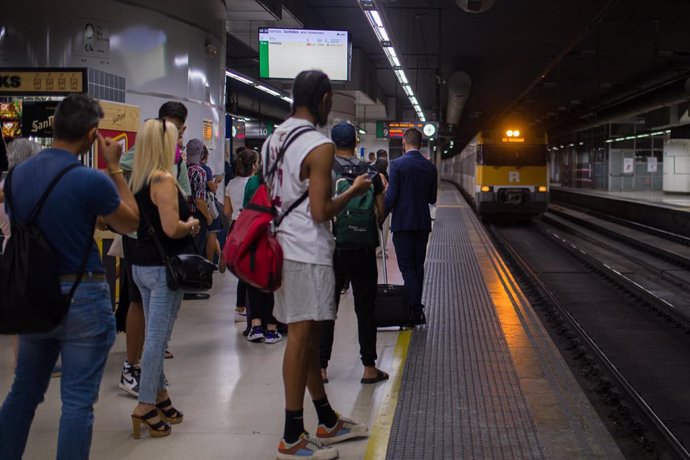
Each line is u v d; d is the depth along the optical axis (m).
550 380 5.62
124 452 4.12
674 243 19.56
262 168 4.11
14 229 3.17
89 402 3.29
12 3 9.45
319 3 21.19
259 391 5.29
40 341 3.33
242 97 25.95
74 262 3.20
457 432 4.49
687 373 7.43
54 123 3.29
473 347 6.61
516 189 23.73
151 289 4.44
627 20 22.69
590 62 30.58
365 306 5.54
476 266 12.12
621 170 44.59
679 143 39.06
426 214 7.29
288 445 3.98
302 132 3.85
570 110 46.75
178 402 5.04
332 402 5.10
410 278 7.30
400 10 22.20
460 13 22.45
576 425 4.64
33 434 4.38
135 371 5.23
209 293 9.42
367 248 5.46
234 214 8.06
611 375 6.58
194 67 11.02
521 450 4.21
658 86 28.66
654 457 4.85
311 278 3.86
